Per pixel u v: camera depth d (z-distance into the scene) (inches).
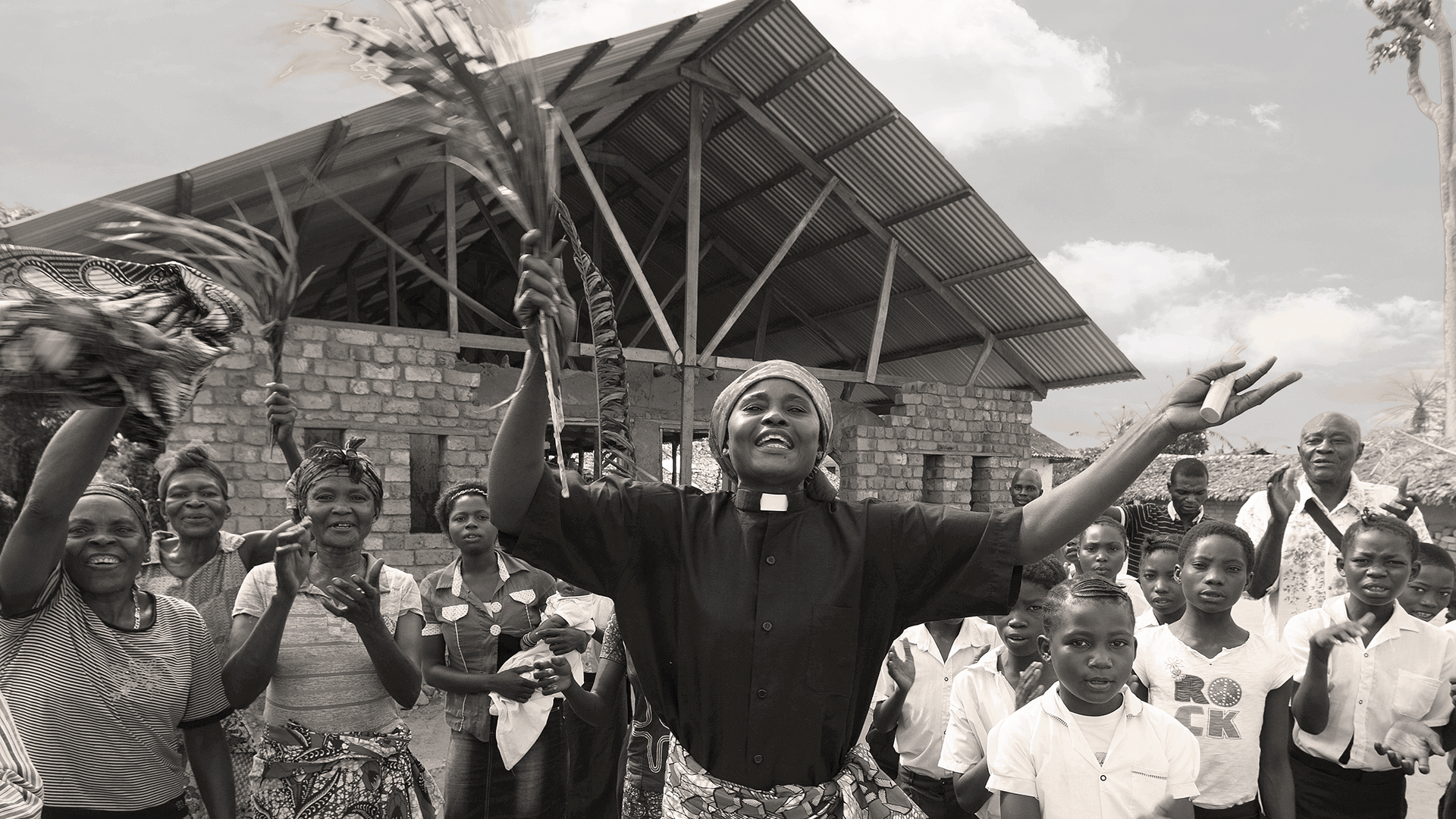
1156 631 138.4
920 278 524.1
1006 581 69.9
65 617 104.7
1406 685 143.3
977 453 537.3
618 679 145.4
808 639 69.5
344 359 379.6
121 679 106.7
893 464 516.1
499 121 64.1
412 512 423.5
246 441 354.6
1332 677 145.9
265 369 359.9
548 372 64.2
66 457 86.0
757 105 466.0
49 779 102.3
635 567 73.3
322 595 128.4
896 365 624.4
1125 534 209.2
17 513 90.1
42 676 102.0
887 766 155.6
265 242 147.5
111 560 106.3
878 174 471.8
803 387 75.7
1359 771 144.3
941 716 148.9
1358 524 147.0
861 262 539.2
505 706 158.4
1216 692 129.4
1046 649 114.3
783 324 649.0
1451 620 189.5
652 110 498.0
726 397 78.5
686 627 71.4
